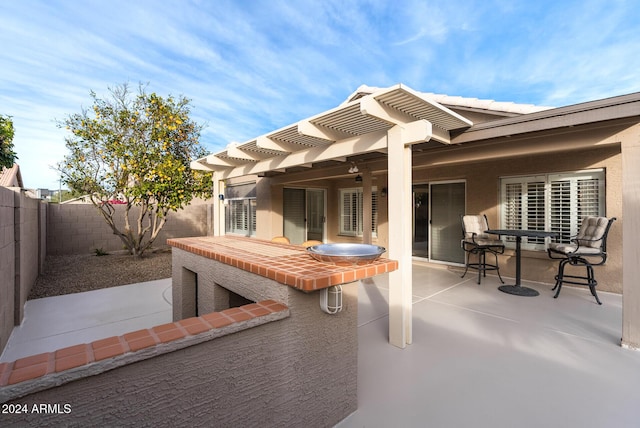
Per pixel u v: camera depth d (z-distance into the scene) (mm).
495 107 5062
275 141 5027
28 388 1182
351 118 3779
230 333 1751
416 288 6168
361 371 3121
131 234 9734
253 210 12633
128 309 5273
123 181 8789
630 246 3520
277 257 2805
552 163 6211
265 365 1947
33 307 5363
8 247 4090
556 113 3842
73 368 1287
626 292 3541
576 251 5141
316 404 2234
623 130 3662
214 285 3240
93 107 8453
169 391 1570
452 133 4789
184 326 1708
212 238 4836
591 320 4414
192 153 10125
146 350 1467
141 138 9000
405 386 2857
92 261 9273
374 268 2332
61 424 1279
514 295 5672
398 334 3656
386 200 9148
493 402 2615
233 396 1810
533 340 3795
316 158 5082
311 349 2193
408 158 3838
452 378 2986
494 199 7043
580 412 2473
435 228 8328
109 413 1398
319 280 1938
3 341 3764
